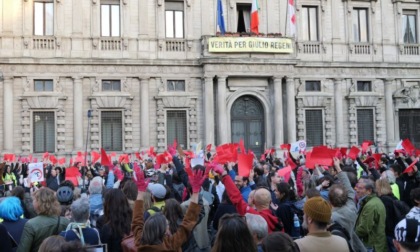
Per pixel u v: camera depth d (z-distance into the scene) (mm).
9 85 40219
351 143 46000
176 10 43938
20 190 12477
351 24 47031
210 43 41969
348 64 46125
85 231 8922
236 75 42781
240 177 14445
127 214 9781
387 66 47062
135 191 11117
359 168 21562
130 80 42531
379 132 46812
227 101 43219
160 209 11172
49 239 6270
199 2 44031
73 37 41719
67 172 21359
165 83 42906
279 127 43188
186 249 10844
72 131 41469
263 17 45031
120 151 42062
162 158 23844
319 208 7836
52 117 41250
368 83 47188
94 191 13273
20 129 40562
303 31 46219
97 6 42344
